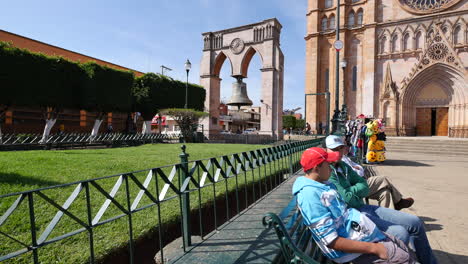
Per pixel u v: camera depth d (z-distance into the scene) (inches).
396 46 1254.3
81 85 838.5
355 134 556.1
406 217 124.4
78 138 757.3
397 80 1243.8
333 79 1381.6
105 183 238.5
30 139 703.7
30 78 714.2
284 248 80.5
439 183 347.3
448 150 730.2
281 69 1087.0
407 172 429.1
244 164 181.9
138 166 323.9
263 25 1080.2
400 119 1211.2
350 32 1368.1
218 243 116.0
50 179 236.7
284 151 280.8
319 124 1395.2
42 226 146.9
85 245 129.0
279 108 1083.3
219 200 214.8
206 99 1218.0
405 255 90.7
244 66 1159.0
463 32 1130.0
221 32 1186.6
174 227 170.1
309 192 94.7
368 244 89.8
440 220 212.5
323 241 91.8
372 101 1266.0
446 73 1129.4
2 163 297.6
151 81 1080.2
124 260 133.4
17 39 1082.1
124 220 161.0
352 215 98.5
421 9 1215.6
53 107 804.0
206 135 1172.5
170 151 534.9
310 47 1438.2
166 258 115.4
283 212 117.6
